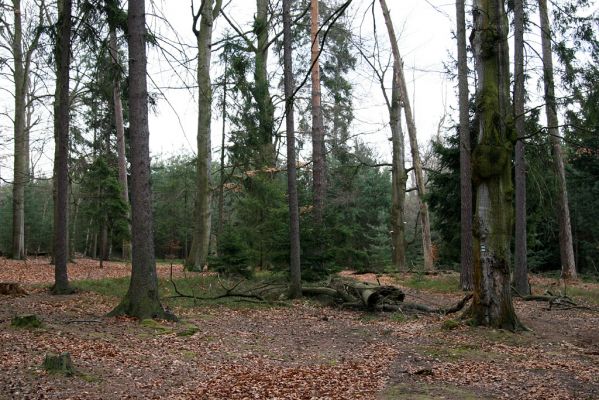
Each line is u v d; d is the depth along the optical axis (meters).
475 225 11.96
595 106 16.39
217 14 24.52
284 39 15.64
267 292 16.52
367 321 13.29
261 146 25.67
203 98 23.88
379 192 38.38
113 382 7.00
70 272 23.05
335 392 7.00
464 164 18.36
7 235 45.38
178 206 49.06
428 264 25.30
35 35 15.25
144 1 11.77
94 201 27.20
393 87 28.78
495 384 7.50
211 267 19.05
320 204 19.08
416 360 9.08
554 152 23.39
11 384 6.43
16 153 29.72
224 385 7.19
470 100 21.31
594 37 17.11
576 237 30.89
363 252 22.92
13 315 11.03
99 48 15.18
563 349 10.02
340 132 32.59
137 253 11.49
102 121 31.45
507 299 11.70
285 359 9.05
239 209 24.06
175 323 11.35
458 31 18.06
